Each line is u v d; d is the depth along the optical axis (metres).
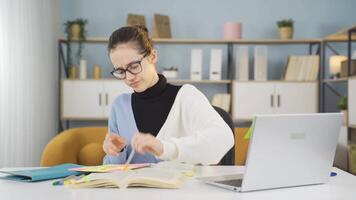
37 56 3.87
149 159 1.77
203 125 1.63
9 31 3.32
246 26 4.79
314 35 4.81
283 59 4.81
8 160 3.32
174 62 4.79
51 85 4.26
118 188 1.26
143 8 4.75
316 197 1.19
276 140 1.24
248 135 1.23
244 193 1.22
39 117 3.91
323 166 1.37
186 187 1.29
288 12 4.80
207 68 4.79
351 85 3.85
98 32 4.73
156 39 4.43
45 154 2.90
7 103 3.30
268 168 1.25
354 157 3.74
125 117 1.82
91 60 4.75
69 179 1.38
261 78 4.48
